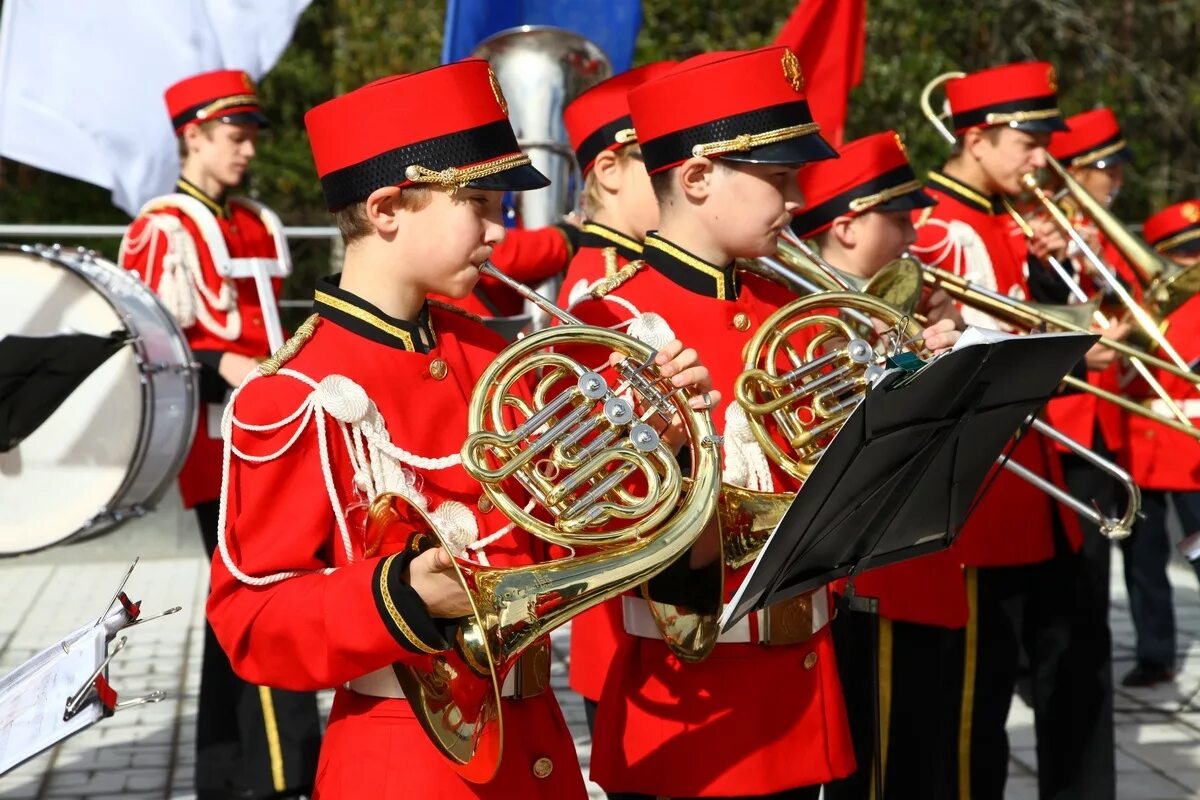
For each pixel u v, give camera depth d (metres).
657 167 4.27
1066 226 6.56
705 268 4.27
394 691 3.41
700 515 3.35
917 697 5.60
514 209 7.77
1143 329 6.16
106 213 22.12
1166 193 23.09
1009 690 6.18
